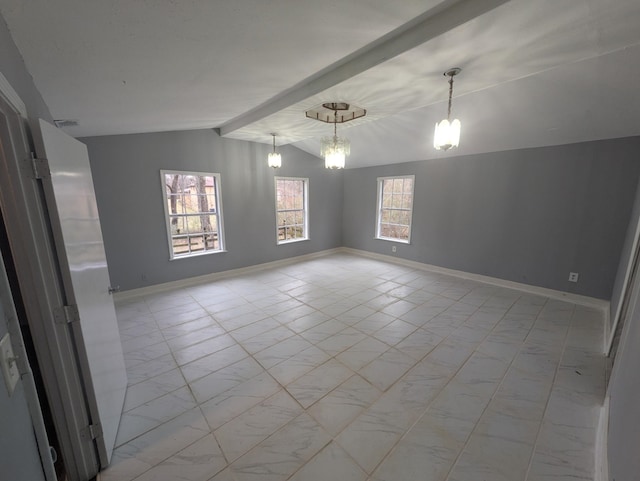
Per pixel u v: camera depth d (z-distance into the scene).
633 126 2.90
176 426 1.78
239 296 3.96
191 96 2.37
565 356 2.50
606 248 3.39
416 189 5.22
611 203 3.31
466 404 1.96
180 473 1.49
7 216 1.15
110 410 1.65
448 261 4.94
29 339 1.47
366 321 3.18
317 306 3.60
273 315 3.35
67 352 1.34
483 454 1.59
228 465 1.53
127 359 2.49
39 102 1.66
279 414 1.87
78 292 1.38
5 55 1.05
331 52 1.87
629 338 1.52
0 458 0.59
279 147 5.34
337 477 1.46
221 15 1.23
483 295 3.95
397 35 1.79
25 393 0.74
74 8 1.01
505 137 3.67
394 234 5.82
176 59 1.61
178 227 4.34
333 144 2.99
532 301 3.73
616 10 1.36
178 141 4.12
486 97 2.89
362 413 1.88
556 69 2.25
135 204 3.85
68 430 1.38
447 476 1.47
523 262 4.08
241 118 3.76
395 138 4.35
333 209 6.48
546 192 3.78
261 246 5.30
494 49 1.74
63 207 1.31
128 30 1.23
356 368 2.35
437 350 2.60
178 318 3.28
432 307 3.55
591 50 1.75
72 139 1.54
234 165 4.76
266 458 1.57
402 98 2.61
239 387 2.13
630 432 1.05
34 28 1.09
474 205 4.50
